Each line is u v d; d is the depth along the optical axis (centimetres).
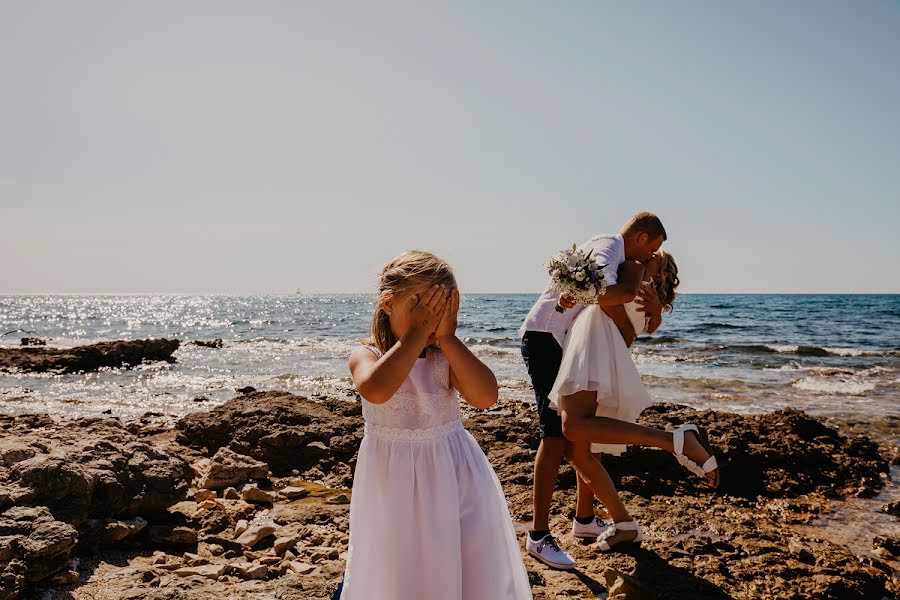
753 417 780
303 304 13000
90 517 406
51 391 1439
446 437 238
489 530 238
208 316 7494
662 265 430
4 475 383
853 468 644
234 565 384
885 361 2072
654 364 1942
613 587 355
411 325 229
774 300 10138
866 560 432
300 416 732
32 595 322
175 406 1188
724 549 435
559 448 409
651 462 607
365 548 235
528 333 428
